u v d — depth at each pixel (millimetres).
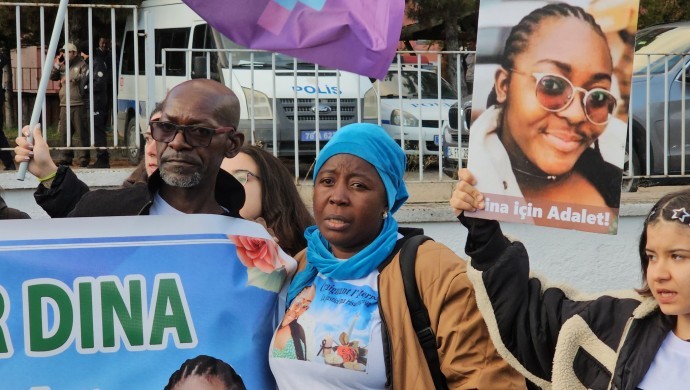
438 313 3346
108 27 12297
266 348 3641
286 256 3781
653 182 8062
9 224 3547
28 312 3533
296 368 3451
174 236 3623
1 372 3508
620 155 3072
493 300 3197
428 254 3432
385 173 3529
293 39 4066
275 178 4484
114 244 3592
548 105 3127
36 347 3527
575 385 3100
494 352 3330
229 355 3604
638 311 3039
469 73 9031
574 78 3100
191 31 11742
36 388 3516
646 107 7930
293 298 3600
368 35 4023
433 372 3393
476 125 3191
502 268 3186
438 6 14516
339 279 3516
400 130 7797
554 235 7250
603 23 3072
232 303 3629
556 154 3123
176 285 3602
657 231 2943
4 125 12023
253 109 7664
